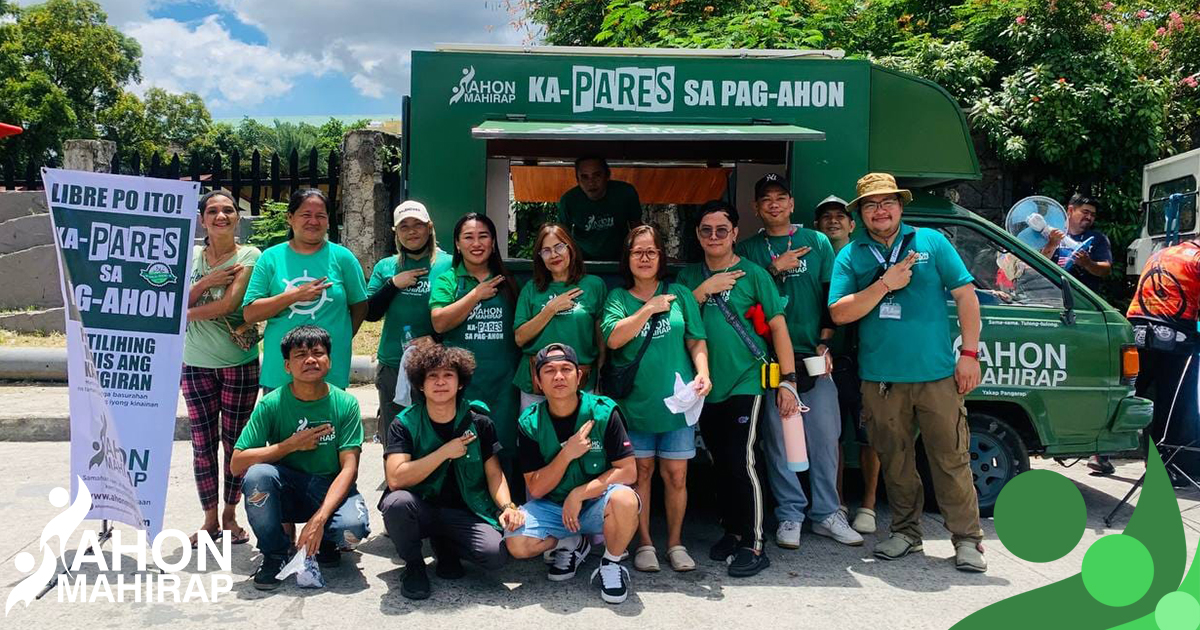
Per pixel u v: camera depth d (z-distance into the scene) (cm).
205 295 407
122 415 382
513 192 675
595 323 404
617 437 363
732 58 473
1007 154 843
